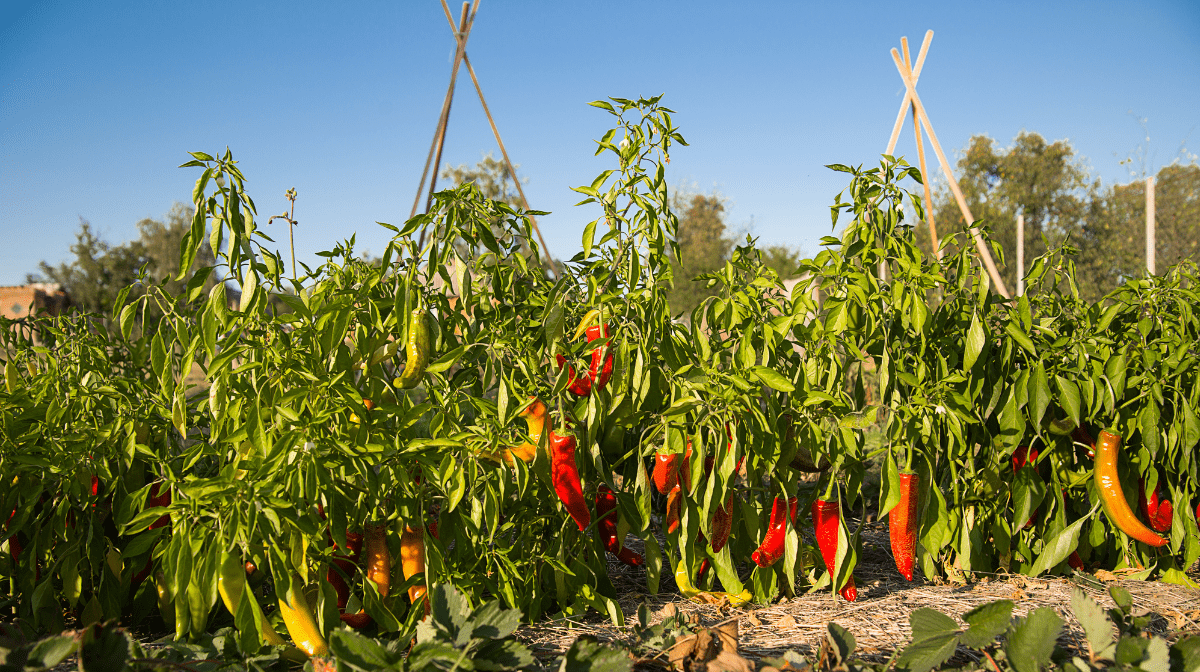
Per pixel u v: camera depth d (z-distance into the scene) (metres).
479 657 1.96
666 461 2.50
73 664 2.29
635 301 2.66
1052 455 3.13
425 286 2.61
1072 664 1.94
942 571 3.22
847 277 2.77
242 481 2.07
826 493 2.72
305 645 2.17
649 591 3.05
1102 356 2.93
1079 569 3.32
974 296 2.82
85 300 29.03
